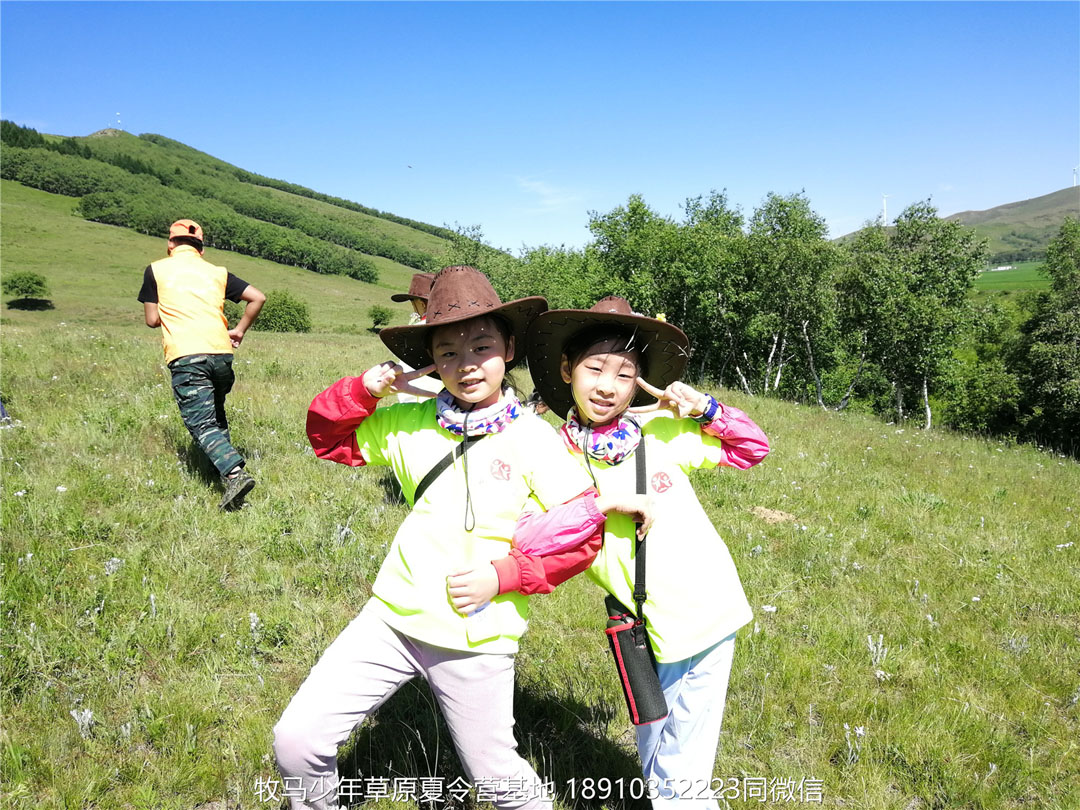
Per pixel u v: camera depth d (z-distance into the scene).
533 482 2.16
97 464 5.72
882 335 32.09
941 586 5.28
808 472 8.52
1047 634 4.61
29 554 3.98
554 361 2.40
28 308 73.75
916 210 32.81
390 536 5.14
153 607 3.66
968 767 3.20
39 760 2.69
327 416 2.17
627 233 35.12
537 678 3.59
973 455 13.04
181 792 2.66
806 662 3.89
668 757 2.34
